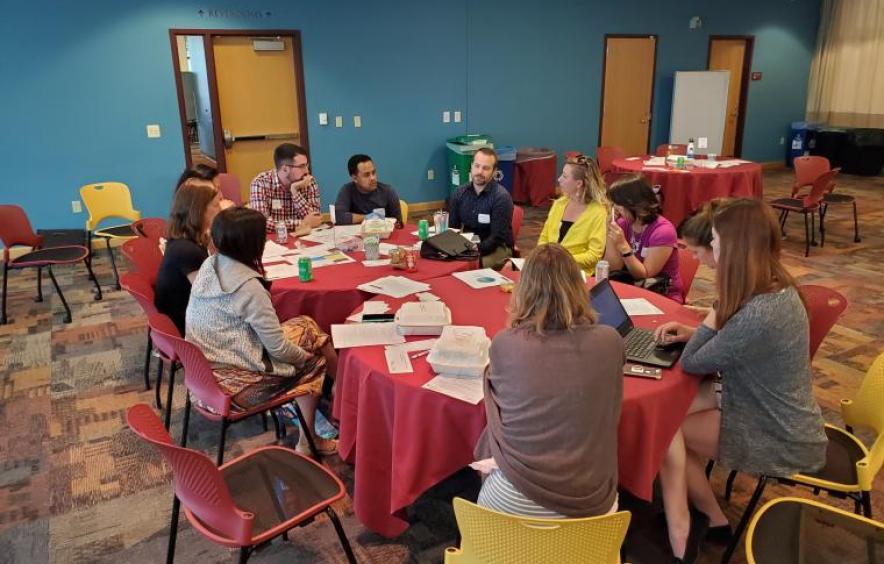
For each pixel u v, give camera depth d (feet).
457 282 8.66
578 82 27.45
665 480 6.14
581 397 4.36
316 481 5.66
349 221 12.76
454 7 23.66
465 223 12.18
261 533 4.99
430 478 5.79
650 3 28.09
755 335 5.39
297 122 22.15
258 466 5.86
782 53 32.78
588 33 26.99
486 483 4.88
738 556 6.50
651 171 19.19
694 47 29.94
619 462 5.62
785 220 20.93
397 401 5.77
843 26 32.17
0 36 17.35
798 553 4.48
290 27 20.94
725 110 29.45
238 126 21.31
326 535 7.03
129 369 11.27
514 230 12.31
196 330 7.12
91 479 8.13
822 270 16.65
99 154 19.26
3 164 18.19
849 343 11.93
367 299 8.54
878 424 5.77
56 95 18.33
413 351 6.40
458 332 6.34
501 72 25.46
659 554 6.48
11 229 13.28
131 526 7.24
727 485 7.47
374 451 6.22
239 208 7.18
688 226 6.64
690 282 9.46
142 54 19.12
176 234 8.66
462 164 23.59
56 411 9.83
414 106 23.94
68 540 7.02
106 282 16.38
